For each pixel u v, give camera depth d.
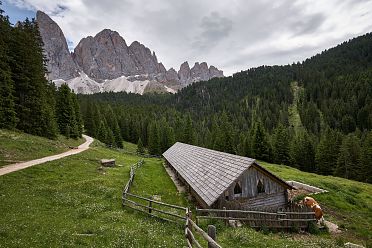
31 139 47.84
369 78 184.88
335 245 17.81
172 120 172.25
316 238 20.84
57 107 76.62
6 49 51.91
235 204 22.00
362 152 78.00
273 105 199.38
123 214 19.12
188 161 40.12
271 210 22.45
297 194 35.25
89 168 37.59
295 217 22.56
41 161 35.56
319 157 85.12
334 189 39.94
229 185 22.03
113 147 85.56
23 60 56.47
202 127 166.88
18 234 12.58
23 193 21.62
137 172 41.88
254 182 25.16
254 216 21.16
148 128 132.75
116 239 13.27
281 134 90.56
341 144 94.62
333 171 83.00
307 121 162.88
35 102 57.44
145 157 82.12
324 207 30.98
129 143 127.12
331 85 199.62
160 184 36.78
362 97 163.50
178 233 16.03
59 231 13.68
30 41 61.66
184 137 112.00
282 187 26.80
